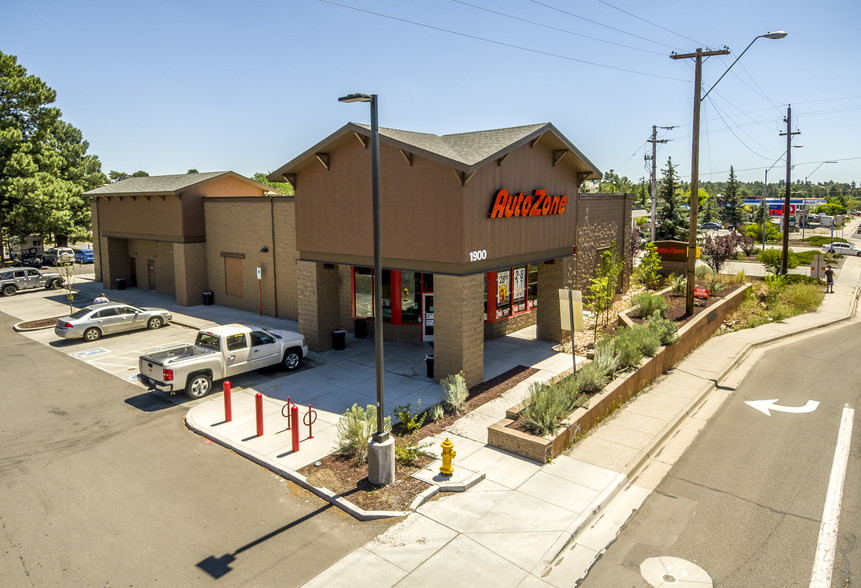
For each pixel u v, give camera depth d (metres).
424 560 8.42
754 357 20.50
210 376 15.70
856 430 13.47
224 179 29.95
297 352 18.05
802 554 8.57
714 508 9.97
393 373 17.55
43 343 22.14
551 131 17.88
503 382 16.48
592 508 9.79
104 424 13.78
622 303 26.69
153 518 9.62
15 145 41.69
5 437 13.02
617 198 29.34
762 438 13.07
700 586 7.84
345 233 18.09
